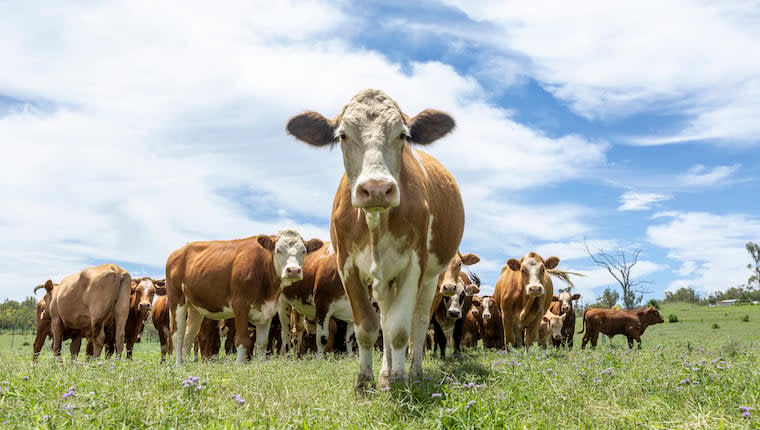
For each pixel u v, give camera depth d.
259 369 7.10
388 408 4.47
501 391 4.79
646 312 24.80
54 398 4.66
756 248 111.62
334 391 5.46
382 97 5.75
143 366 6.63
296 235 12.34
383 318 5.88
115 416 3.91
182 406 4.11
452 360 9.76
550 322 18.25
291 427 3.71
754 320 50.94
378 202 5.04
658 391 5.12
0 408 4.09
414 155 6.91
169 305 13.18
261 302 12.05
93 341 12.64
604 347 11.22
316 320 14.09
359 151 5.51
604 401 4.79
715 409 4.33
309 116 6.03
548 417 4.18
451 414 4.07
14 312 69.69
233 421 3.86
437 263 7.18
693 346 13.03
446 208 7.20
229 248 12.45
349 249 5.94
